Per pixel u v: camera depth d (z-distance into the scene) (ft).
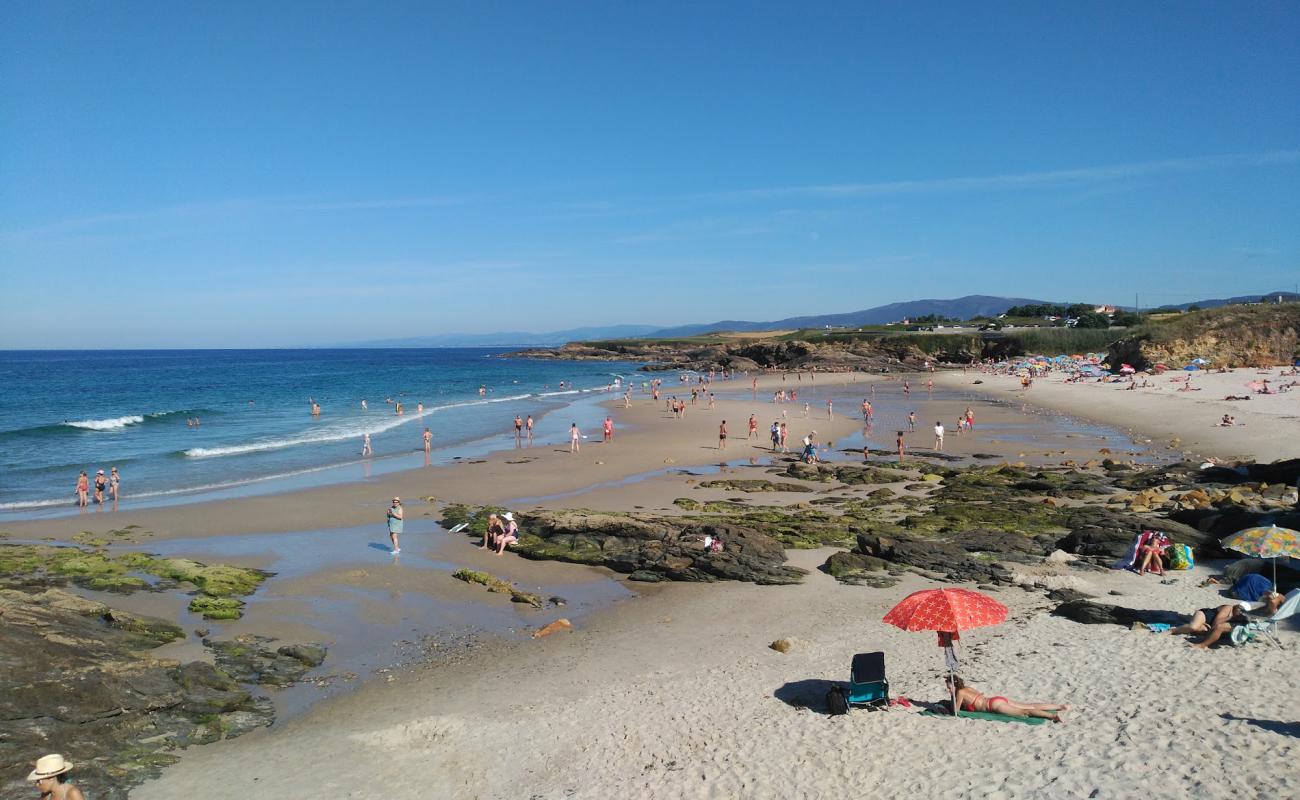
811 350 475.31
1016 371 348.38
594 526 75.10
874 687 37.73
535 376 427.33
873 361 460.96
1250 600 44.57
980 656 44.24
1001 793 29.22
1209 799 26.96
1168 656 41.06
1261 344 277.64
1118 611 48.65
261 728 40.73
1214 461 118.93
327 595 62.13
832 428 176.86
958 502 92.73
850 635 50.31
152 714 40.73
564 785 33.81
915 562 66.64
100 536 80.53
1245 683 36.40
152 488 107.65
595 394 288.30
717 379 385.91
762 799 30.86
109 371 479.82
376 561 71.61
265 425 186.19
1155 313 549.13
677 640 51.62
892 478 111.75
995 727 34.71
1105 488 96.53
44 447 147.64
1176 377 247.09
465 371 487.20
